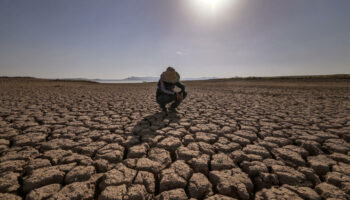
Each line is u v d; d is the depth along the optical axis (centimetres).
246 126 287
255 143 214
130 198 116
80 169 147
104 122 305
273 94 829
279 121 322
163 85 359
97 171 150
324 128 281
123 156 182
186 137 231
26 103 487
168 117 348
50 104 484
